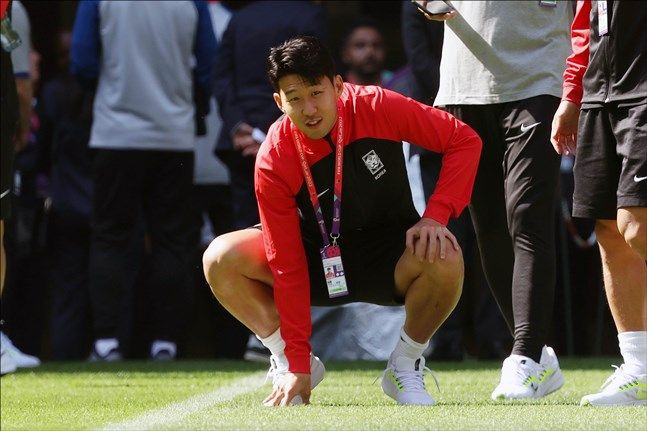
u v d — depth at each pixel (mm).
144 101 28922
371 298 16375
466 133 15562
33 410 16141
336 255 15531
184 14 29156
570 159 30812
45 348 35562
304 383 15273
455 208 15352
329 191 15414
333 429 12242
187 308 29391
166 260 29141
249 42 29016
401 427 12414
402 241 16031
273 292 16109
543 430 12203
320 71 14523
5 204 19469
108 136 28938
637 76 15258
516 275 17844
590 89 15805
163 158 29188
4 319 31156
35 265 32031
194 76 30000
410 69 26750
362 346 28109
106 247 29016
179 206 29312
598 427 12453
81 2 29109
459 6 18562
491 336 28859
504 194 18766
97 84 29359
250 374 23797
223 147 29281
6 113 19281
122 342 29969
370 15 39094
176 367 26375
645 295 16078
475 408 14852
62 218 31391
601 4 15477
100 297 28984
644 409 14648
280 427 12422
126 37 28922
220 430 12297
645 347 15922
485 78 18328
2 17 19156
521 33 18156
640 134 15078
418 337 15930
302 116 14578
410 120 15305
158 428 12734
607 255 16172
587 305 31578
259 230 16078
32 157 31656
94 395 18828
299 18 29156
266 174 15102
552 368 17812
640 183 15070
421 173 26812
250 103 28969
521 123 18000
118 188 28984
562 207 30609
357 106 15219
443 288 15438
